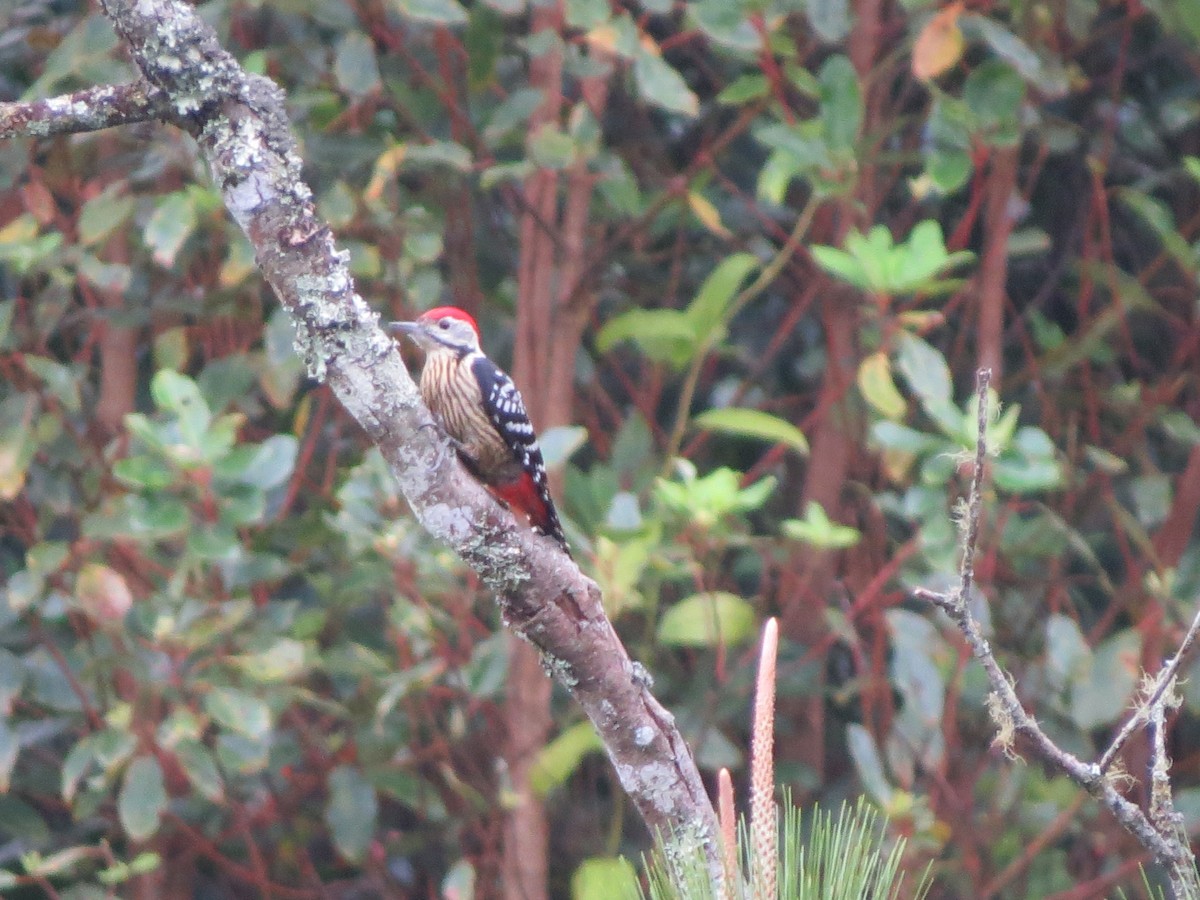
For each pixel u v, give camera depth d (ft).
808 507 35.83
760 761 13.38
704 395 42.27
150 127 33.60
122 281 33.73
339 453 38.55
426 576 32.73
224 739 32.68
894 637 33.60
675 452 39.19
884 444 31.91
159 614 32.14
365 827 35.09
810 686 36.96
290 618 33.55
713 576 35.09
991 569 34.37
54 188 37.40
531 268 38.19
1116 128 41.83
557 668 18.84
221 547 29.84
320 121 37.70
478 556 18.66
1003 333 41.73
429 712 35.88
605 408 42.29
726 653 37.47
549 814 39.52
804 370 40.19
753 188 42.24
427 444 18.72
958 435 30.76
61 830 40.22
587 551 32.42
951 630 34.86
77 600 32.81
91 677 34.27
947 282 33.01
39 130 19.02
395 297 36.65
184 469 29.91
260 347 38.60
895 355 39.24
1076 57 42.32
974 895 35.45
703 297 34.83
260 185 18.65
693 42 41.96
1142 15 40.68
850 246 32.86
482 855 37.93
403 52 38.17
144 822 31.83
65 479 36.96
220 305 36.42
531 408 38.14
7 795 36.99
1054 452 36.70
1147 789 28.02
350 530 32.17
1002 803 35.96
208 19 34.83
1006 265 41.98
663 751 18.76
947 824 35.60
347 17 35.53
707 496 31.99
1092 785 15.39
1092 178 40.86
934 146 38.37
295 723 37.55
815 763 38.65
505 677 34.55
